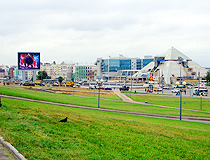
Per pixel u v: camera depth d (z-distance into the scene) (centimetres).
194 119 4575
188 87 16088
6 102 3181
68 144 1647
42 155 1349
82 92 10475
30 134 1697
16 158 1245
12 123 1906
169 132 2519
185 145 2077
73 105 5303
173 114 5022
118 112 4806
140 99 8562
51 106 4191
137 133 2317
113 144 1839
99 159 1455
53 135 1798
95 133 2072
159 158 1669
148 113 4912
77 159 1394
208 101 8131
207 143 2255
